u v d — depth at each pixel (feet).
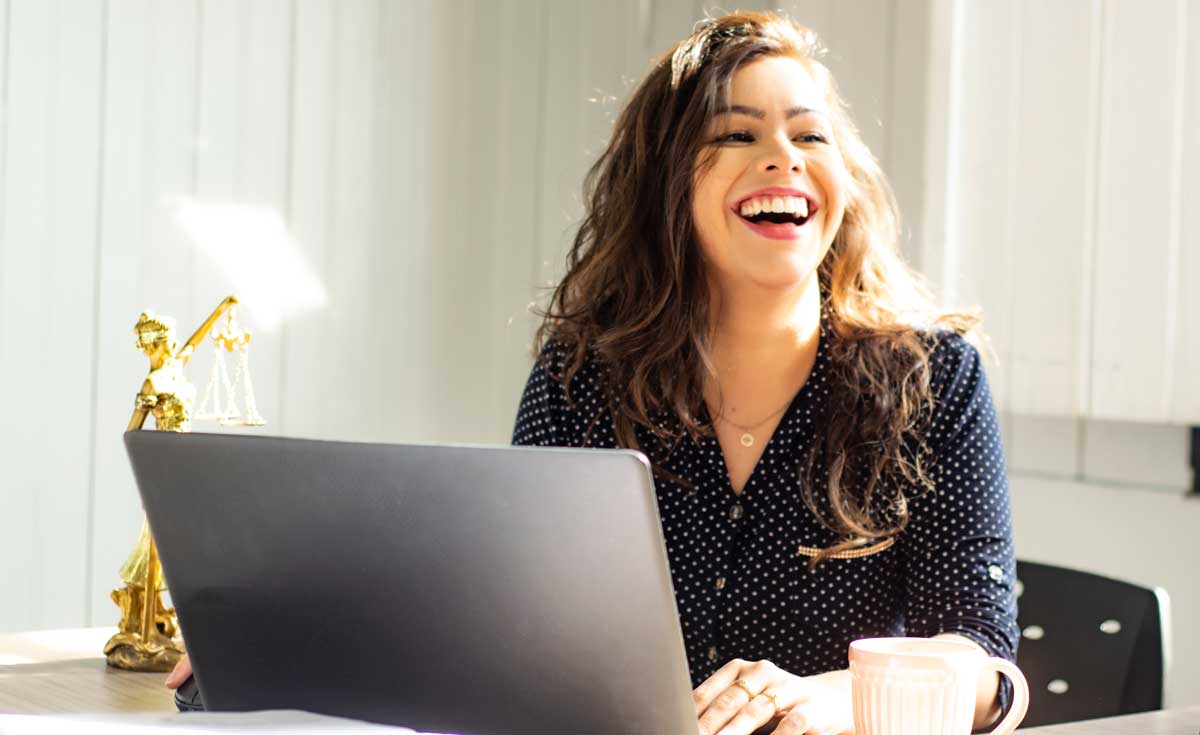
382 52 11.55
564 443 5.68
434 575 3.12
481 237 12.17
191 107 10.56
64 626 10.05
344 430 11.44
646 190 5.61
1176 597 8.43
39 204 9.87
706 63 5.44
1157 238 8.22
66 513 10.04
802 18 10.72
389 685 3.32
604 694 3.07
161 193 10.43
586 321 5.76
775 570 5.26
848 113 10.25
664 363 5.41
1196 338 8.02
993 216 9.19
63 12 9.95
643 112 5.60
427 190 11.85
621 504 2.86
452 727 3.26
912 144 9.75
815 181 5.23
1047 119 8.85
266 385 11.00
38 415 9.91
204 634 3.61
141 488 3.51
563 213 12.58
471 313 12.14
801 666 5.24
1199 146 8.00
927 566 5.16
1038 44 8.90
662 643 2.96
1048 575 5.70
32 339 9.87
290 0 11.03
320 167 11.25
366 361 11.55
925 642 3.45
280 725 3.03
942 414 5.32
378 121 11.55
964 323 5.75
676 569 5.31
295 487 3.19
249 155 10.87
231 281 10.80
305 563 3.29
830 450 5.24
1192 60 8.04
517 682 3.15
